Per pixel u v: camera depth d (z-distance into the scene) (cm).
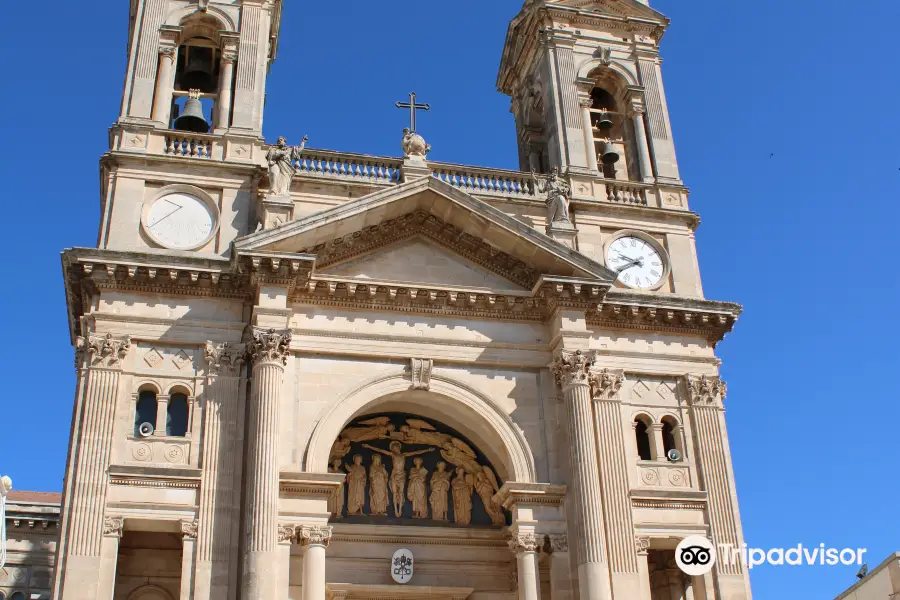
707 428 3362
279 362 3028
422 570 3291
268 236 3097
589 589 2934
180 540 3016
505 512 3400
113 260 3106
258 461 2880
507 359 3291
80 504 2830
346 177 3531
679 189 3875
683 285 3669
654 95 4106
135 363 3077
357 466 3359
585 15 4194
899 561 3444
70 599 2717
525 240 3294
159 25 3778
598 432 3216
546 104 4062
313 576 2867
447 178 3666
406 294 3266
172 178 3419
